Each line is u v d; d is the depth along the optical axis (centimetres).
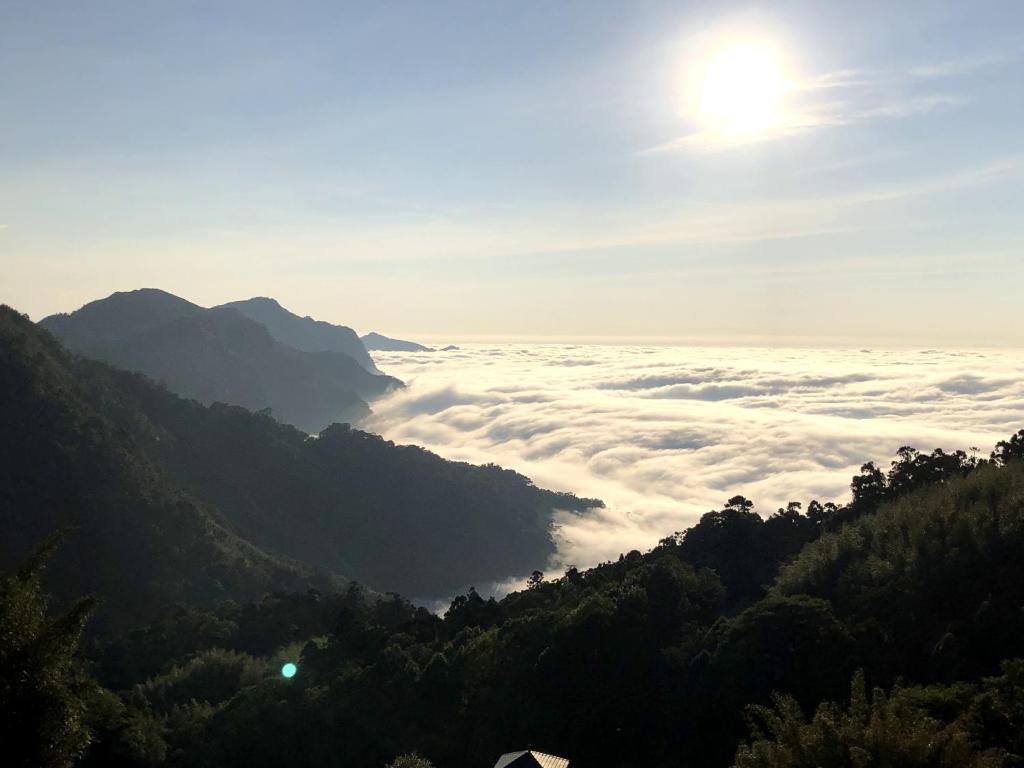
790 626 3133
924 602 3284
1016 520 3503
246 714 3838
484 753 3350
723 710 3027
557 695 3394
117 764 3469
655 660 3453
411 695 3772
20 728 1395
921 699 2241
